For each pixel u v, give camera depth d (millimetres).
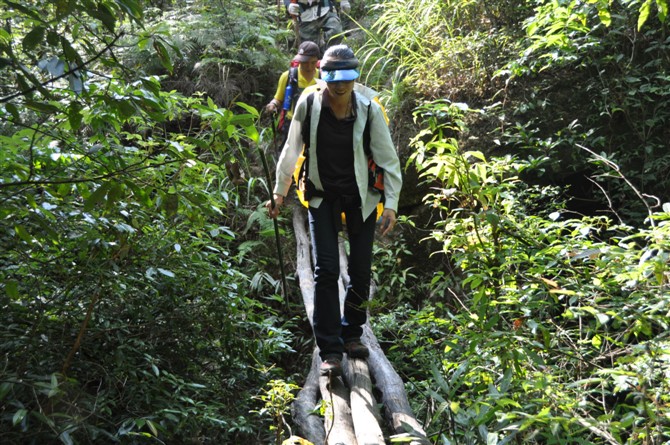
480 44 5781
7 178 2732
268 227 5801
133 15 2207
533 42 5504
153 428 2828
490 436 2137
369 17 8156
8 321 3131
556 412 2340
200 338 3809
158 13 7398
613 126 5180
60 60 2141
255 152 6379
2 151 2916
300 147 3508
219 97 6852
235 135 3406
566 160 5180
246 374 4023
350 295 3637
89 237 3086
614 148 5141
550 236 3059
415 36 6492
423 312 4043
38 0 2420
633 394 2256
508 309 3102
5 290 2938
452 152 3004
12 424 2719
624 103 5016
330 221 3520
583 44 5078
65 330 3248
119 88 2994
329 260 3482
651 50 5105
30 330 3129
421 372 4242
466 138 5422
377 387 3559
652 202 4938
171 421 3189
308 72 5469
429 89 5836
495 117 5395
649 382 2244
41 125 3041
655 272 2260
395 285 5504
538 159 4520
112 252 3387
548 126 5281
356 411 3139
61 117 3172
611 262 2572
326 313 3502
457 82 5762
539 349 2705
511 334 2533
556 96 5340
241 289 4086
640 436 2146
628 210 5016
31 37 2088
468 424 2381
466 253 2971
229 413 3775
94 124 2842
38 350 3055
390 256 5496
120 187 2582
